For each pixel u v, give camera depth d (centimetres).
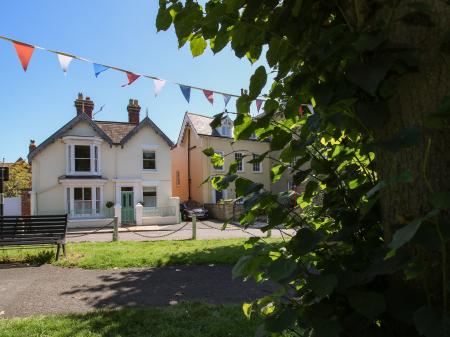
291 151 164
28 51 463
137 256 944
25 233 980
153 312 486
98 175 2527
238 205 181
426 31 118
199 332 412
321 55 126
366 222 148
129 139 2661
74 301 575
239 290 625
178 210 2609
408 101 121
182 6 175
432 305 112
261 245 153
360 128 133
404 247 117
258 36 159
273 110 170
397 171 124
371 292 117
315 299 131
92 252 1038
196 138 3044
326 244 145
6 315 509
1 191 1502
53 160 2467
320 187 178
